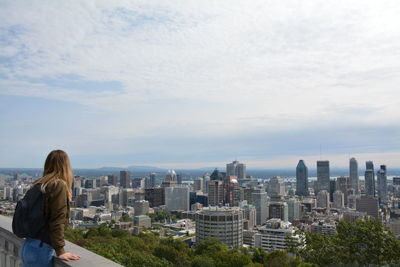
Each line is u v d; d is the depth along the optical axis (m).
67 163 6.93
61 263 6.30
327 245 27.12
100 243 54.06
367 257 25.33
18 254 7.94
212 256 76.25
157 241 92.81
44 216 6.31
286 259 59.12
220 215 142.12
